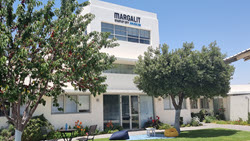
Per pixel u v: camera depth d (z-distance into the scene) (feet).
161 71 45.50
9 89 20.34
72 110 55.83
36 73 21.67
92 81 26.05
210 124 74.64
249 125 67.67
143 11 71.97
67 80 24.98
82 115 56.39
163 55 48.29
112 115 61.57
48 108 52.34
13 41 23.48
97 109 58.70
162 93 47.01
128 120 63.77
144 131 59.36
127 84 63.93
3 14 22.89
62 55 24.47
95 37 28.14
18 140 25.25
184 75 45.93
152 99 69.21
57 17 26.50
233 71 49.32
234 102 79.77
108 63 26.43
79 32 27.99
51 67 23.56
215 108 89.45
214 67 46.88
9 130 44.93
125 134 45.80
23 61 21.86
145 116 66.85
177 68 45.03
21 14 22.98
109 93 61.16
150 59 48.96
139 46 68.28
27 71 22.40
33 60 23.61
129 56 65.72
